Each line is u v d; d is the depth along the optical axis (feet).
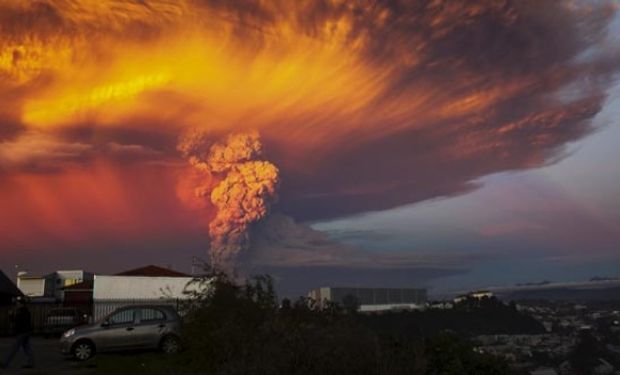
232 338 39.19
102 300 119.96
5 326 110.42
